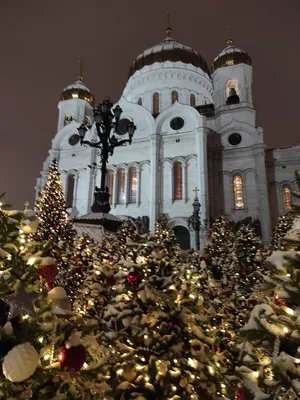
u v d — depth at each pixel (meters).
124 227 13.78
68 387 3.43
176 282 5.94
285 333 3.27
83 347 3.52
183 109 51.19
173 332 5.18
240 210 46.34
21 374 2.87
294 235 4.09
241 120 50.72
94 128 53.66
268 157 48.97
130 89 66.81
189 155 48.69
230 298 9.22
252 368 3.63
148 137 51.38
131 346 5.21
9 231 3.71
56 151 55.94
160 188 48.59
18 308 3.27
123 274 5.96
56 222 12.88
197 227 39.38
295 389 2.97
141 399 4.64
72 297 7.78
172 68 64.19
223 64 56.19
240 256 15.05
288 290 3.41
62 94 65.12
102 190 19.72
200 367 5.00
